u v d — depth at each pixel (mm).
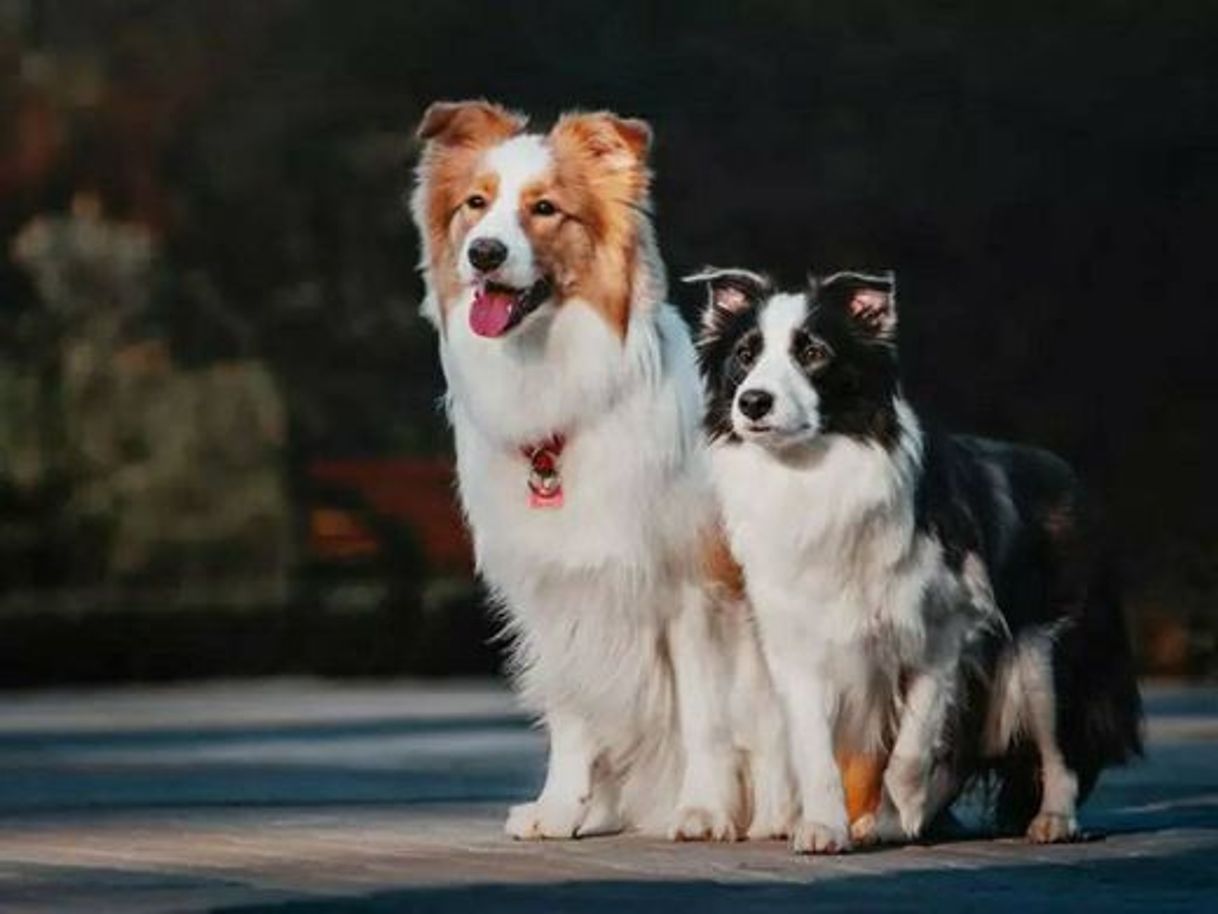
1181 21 45500
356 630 40469
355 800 18000
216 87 52000
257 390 44625
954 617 13844
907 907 11930
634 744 14617
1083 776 14500
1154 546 40000
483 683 39000
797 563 13641
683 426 14289
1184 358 44344
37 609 39375
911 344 44594
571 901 12086
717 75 46875
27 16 52625
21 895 12375
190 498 44062
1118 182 45094
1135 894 12344
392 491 46719
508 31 49438
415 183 14625
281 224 51125
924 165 45562
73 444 43938
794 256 45719
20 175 51719
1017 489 14273
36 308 48375
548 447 14242
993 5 46031
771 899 12148
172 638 39844
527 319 14070
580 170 14203
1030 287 44875
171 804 17594
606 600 14336
